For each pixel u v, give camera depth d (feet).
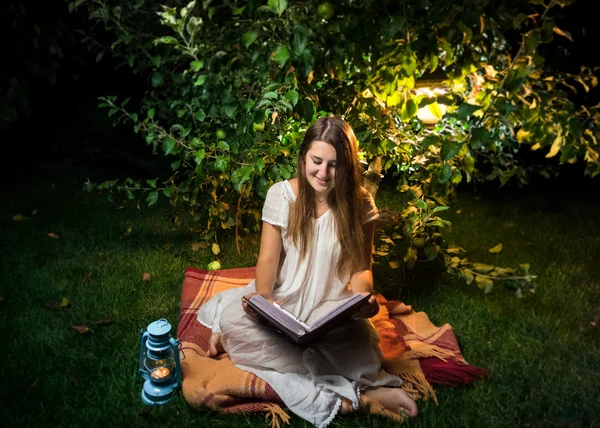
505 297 12.28
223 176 12.83
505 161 11.64
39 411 8.93
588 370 9.89
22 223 16.15
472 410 8.91
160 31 13.20
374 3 9.41
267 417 8.77
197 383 9.04
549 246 14.84
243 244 14.73
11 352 10.33
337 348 8.81
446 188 11.40
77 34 19.80
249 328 9.10
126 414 8.89
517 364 10.09
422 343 10.39
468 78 9.71
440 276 12.88
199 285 12.32
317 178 8.67
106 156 20.74
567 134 9.13
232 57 11.39
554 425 8.61
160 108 15.07
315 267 9.29
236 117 11.55
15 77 18.08
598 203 17.63
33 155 21.88
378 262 12.77
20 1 17.21
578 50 16.29
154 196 12.66
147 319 11.52
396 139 10.94
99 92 21.50
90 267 13.58
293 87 10.12
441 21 8.87
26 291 12.44
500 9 9.13
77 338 10.79
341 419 8.73
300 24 9.45
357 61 10.02
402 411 8.73
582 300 12.18
